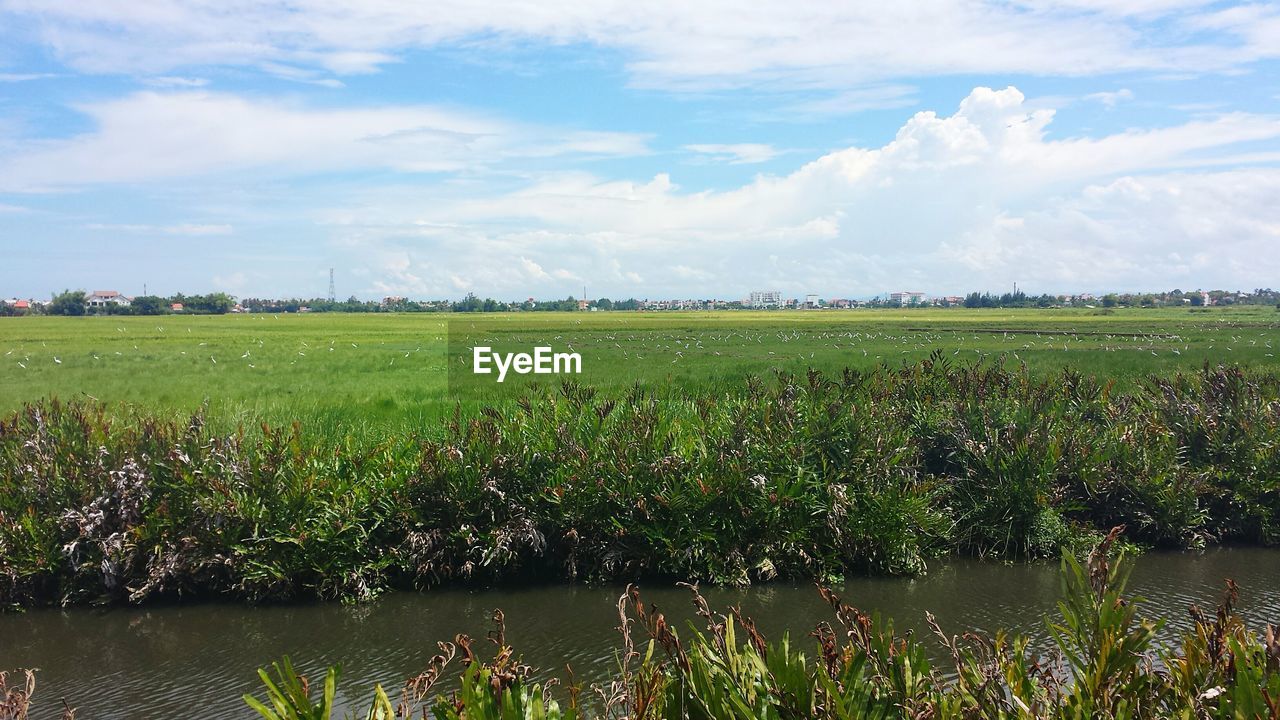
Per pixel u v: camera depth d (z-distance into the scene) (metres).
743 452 11.30
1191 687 3.53
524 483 11.01
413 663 8.25
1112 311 104.38
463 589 10.37
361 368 29.44
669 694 3.74
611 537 10.81
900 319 87.56
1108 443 12.73
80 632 9.05
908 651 3.88
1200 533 12.20
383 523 10.51
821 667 3.51
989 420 13.00
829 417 12.16
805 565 10.81
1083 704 3.42
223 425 12.79
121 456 10.52
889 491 11.20
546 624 9.27
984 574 11.00
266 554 9.87
